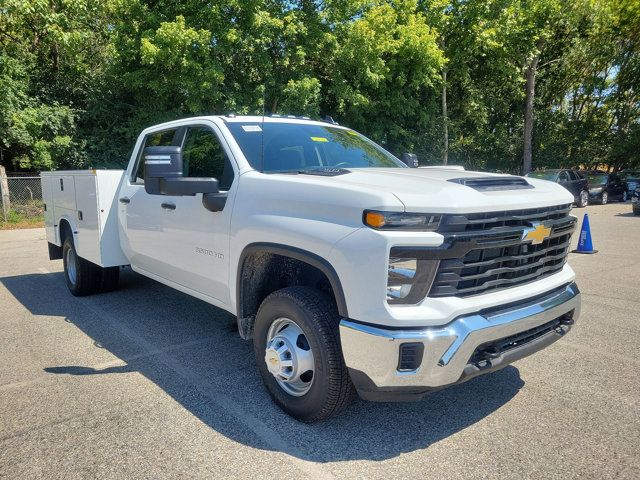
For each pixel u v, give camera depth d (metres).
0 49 17.86
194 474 2.82
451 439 3.18
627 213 19.02
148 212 4.93
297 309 3.15
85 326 5.52
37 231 14.55
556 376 4.13
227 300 3.99
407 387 2.78
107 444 3.13
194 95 15.86
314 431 3.28
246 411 3.56
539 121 30.28
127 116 19.45
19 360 4.55
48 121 17.50
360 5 18.97
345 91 18.89
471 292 2.92
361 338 2.80
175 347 4.87
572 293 3.56
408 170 3.94
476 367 2.88
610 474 2.79
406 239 2.71
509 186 3.33
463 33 23.88
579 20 27.41
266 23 16.28
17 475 2.82
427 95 23.84
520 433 3.25
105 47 19.38
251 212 3.54
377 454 3.01
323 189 3.09
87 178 5.84
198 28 15.97
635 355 4.58
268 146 4.13
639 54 30.12
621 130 31.59
